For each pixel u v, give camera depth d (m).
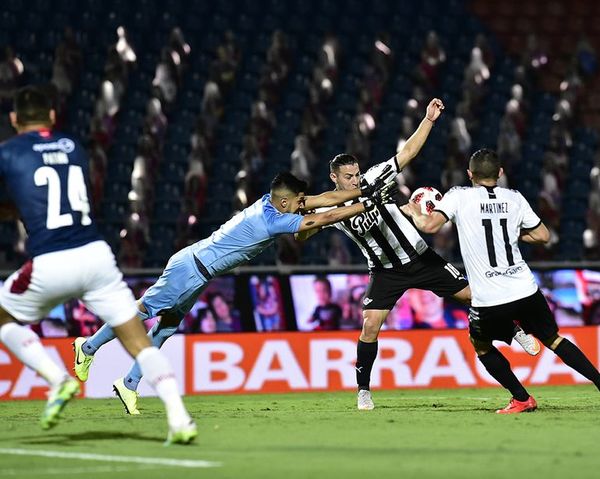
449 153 59.09
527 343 28.47
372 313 29.44
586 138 63.88
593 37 72.38
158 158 56.34
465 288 30.06
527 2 72.56
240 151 58.50
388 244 29.28
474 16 71.94
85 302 20.12
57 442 21.02
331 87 63.28
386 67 65.31
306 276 41.75
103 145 56.53
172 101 60.31
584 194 59.16
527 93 66.75
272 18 67.44
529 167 60.53
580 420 24.56
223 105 61.78
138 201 50.97
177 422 19.72
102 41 62.19
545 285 42.56
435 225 25.81
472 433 21.88
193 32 65.25
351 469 16.91
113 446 20.19
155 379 19.80
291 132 60.12
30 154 19.86
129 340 20.05
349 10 69.31
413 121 62.25
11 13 62.03
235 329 41.12
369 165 59.09
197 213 53.94
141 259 50.22
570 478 15.80
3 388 39.56
